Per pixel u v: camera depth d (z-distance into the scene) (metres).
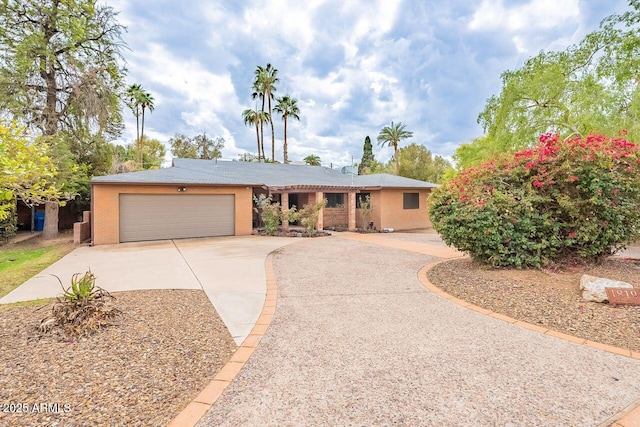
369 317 4.82
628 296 4.81
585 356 3.53
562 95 14.95
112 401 2.72
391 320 4.70
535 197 6.69
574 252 6.93
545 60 15.59
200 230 14.87
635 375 3.13
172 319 4.62
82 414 2.55
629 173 6.30
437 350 3.72
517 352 3.64
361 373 3.22
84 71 16.30
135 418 2.53
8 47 14.55
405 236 15.81
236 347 3.81
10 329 4.02
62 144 14.14
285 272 7.89
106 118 16.81
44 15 15.10
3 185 4.57
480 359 3.49
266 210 15.75
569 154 6.59
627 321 4.29
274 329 4.36
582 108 14.33
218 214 15.27
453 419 2.53
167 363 3.39
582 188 6.47
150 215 13.83
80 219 20.02
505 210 6.75
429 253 10.70
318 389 2.95
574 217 6.61
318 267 8.48
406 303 5.48
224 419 2.54
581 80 14.77
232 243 13.06
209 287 6.48
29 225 19.20
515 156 7.59
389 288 6.44
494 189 7.07
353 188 18.22
